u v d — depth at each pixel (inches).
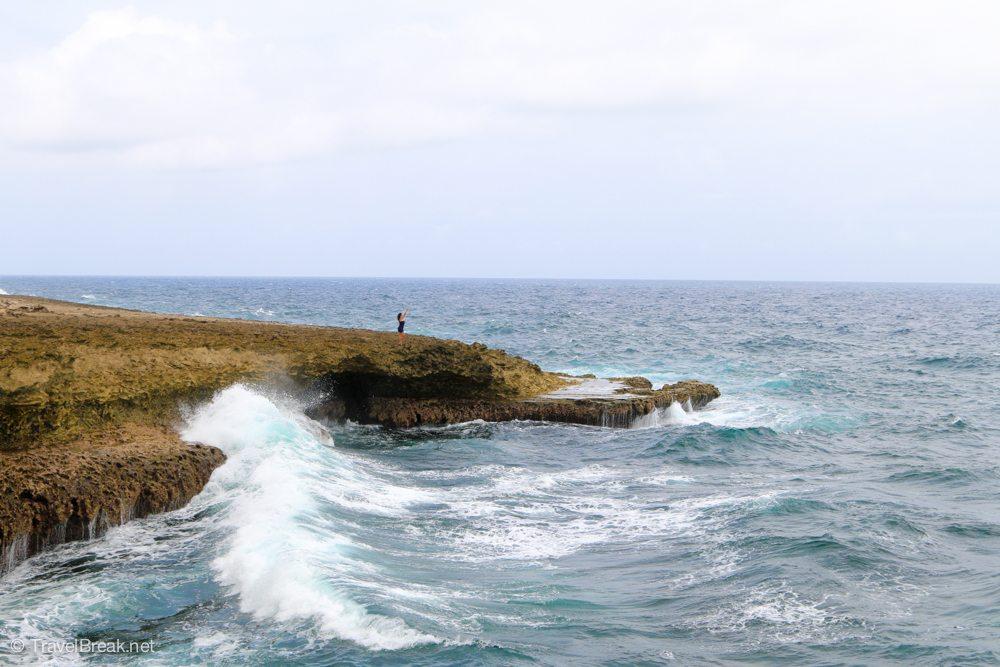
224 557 624.4
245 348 1059.3
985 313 5403.5
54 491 662.5
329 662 470.0
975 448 1192.2
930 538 717.9
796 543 685.9
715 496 861.2
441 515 769.6
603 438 1181.1
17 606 546.3
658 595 586.6
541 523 757.9
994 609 562.6
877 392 1750.7
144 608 545.0
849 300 7618.1
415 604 541.0
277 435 920.9
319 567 585.0
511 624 528.1
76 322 1060.5
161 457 775.7
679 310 5280.5
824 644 512.1
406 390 1226.6
